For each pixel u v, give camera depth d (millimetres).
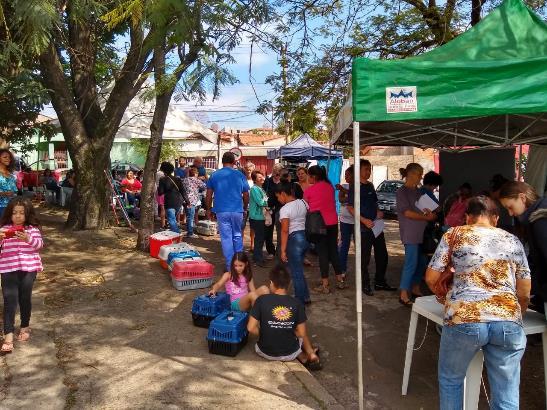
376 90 3654
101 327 5414
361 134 6703
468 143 8742
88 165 10945
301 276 6305
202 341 5117
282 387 4199
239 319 4914
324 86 10812
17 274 4789
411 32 10227
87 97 11266
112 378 4250
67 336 5133
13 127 12203
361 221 6785
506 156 8477
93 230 10938
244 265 5547
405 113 3623
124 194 14070
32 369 4371
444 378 3234
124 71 10703
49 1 5738
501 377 3074
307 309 6340
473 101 3555
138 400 3893
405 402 4180
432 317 3877
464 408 3400
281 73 10648
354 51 10289
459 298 3109
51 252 8914
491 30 4047
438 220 7277
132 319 5688
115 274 7547
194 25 6082
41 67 10109
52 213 14703
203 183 13109
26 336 4984
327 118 11414
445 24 9398
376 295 6945
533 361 4961
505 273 3092
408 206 6289
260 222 8391
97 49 11875
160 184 10164
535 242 3471
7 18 6695
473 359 3395
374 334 5586
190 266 6852
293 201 6273
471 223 3359
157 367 4484
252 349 4984
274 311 4660
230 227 7105
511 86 3533
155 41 6352
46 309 5918
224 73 6703
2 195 6773
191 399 3939
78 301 6262
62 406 3768
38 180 19766
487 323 2986
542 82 3518
